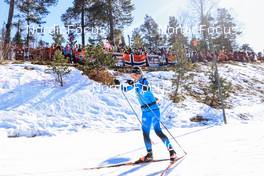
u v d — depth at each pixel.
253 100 22.23
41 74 16.80
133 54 22.02
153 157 5.76
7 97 13.94
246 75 28.30
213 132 8.82
